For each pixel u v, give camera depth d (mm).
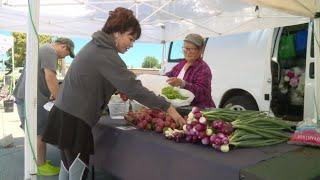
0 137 5938
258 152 1597
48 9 4742
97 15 5098
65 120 1966
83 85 1948
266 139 1769
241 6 4656
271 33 4652
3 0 4258
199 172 1520
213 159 1467
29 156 1849
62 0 4227
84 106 1950
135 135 1997
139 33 2070
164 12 5043
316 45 3518
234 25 5055
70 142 1958
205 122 1711
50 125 2051
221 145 1598
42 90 3434
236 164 1391
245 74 4996
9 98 10586
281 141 1804
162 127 2029
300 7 3252
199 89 2891
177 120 1991
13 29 5258
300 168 1370
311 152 1606
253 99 4969
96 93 1985
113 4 4590
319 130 1798
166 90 2650
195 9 4906
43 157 3641
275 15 4414
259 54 4793
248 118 1892
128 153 2068
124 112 2691
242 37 5098
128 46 2070
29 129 1835
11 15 4750
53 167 3654
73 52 3818
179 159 1639
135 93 1918
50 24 5184
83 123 1963
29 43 1821
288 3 3137
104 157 2357
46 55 3365
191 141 1777
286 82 4645
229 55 5273
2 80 12906
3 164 4137
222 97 5375
